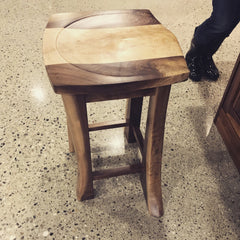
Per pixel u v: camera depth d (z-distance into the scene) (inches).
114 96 40.0
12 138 67.6
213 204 57.5
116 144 68.0
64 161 63.6
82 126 42.6
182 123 73.3
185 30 103.8
